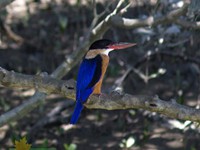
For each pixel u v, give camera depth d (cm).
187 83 1408
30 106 908
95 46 761
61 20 1598
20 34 1703
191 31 1171
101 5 1678
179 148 1198
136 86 1420
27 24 1756
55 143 1240
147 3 1240
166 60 1398
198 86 1395
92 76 709
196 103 1338
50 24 1747
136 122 1295
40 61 1583
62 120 1291
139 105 608
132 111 1305
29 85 655
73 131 1284
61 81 662
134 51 1485
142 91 1402
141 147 1210
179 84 1400
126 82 1430
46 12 1820
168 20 859
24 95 1441
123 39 1545
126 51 1498
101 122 1307
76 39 1642
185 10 841
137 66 1334
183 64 1445
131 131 1272
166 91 1395
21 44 1653
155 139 1233
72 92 669
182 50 1334
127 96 613
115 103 621
